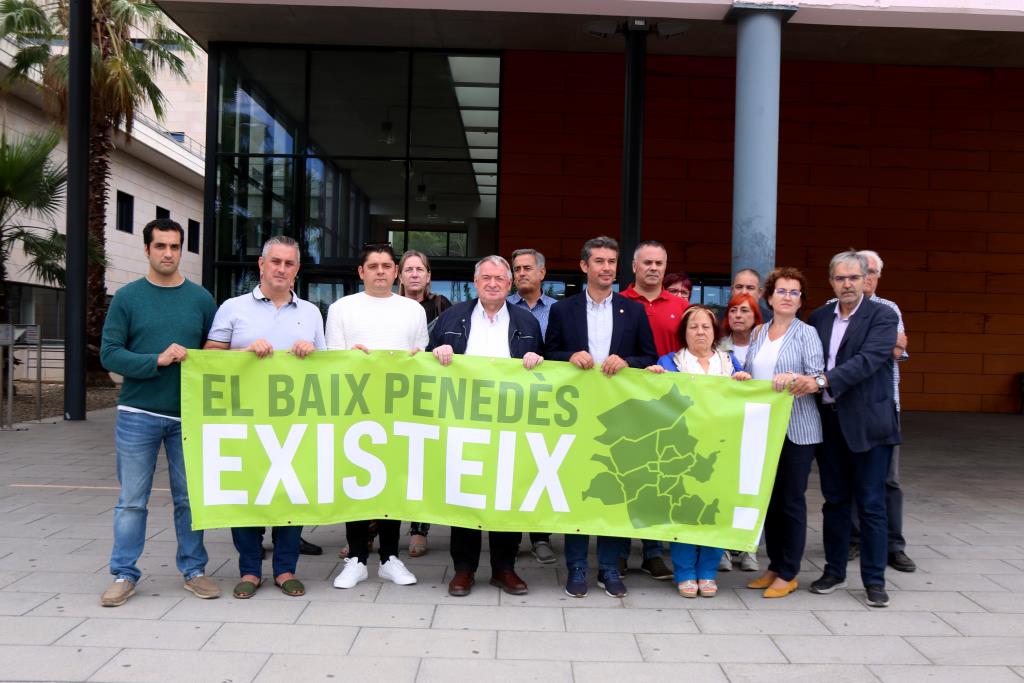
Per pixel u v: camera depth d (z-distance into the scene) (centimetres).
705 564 436
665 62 1462
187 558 416
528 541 552
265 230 1398
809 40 1352
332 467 425
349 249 1415
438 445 430
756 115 778
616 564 438
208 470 412
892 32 1303
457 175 1435
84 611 388
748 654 352
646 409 430
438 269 1432
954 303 1530
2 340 1055
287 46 1392
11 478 725
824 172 1504
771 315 511
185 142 3850
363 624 379
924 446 1067
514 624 384
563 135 1445
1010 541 559
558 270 1450
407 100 1418
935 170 1515
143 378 394
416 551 507
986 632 382
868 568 420
